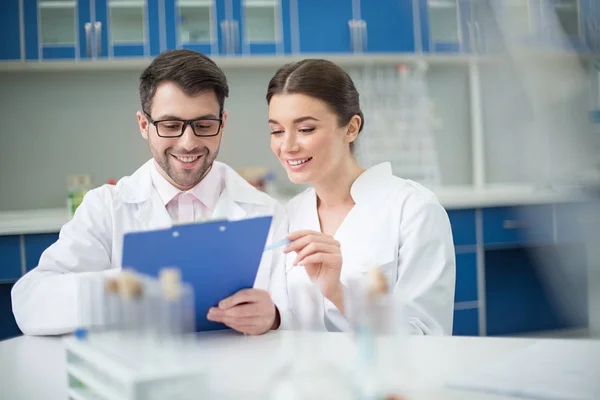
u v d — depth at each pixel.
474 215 3.61
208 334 1.47
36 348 1.43
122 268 1.21
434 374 1.10
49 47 3.53
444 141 4.44
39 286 1.58
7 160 3.80
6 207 3.80
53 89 3.84
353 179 1.92
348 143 1.87
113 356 0.97
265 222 1.29
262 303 1.44
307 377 0.97
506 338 1.34
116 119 3.92
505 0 0.72
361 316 0.98
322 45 3.85
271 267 1.84
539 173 0.73
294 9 3.80
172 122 1.70
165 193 1.90
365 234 1.82
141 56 3.62
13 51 3.50
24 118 3.82
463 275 3.59
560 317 0.81
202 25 3.71
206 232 1.24
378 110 4.10
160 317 0.95
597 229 0.71
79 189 3.55
